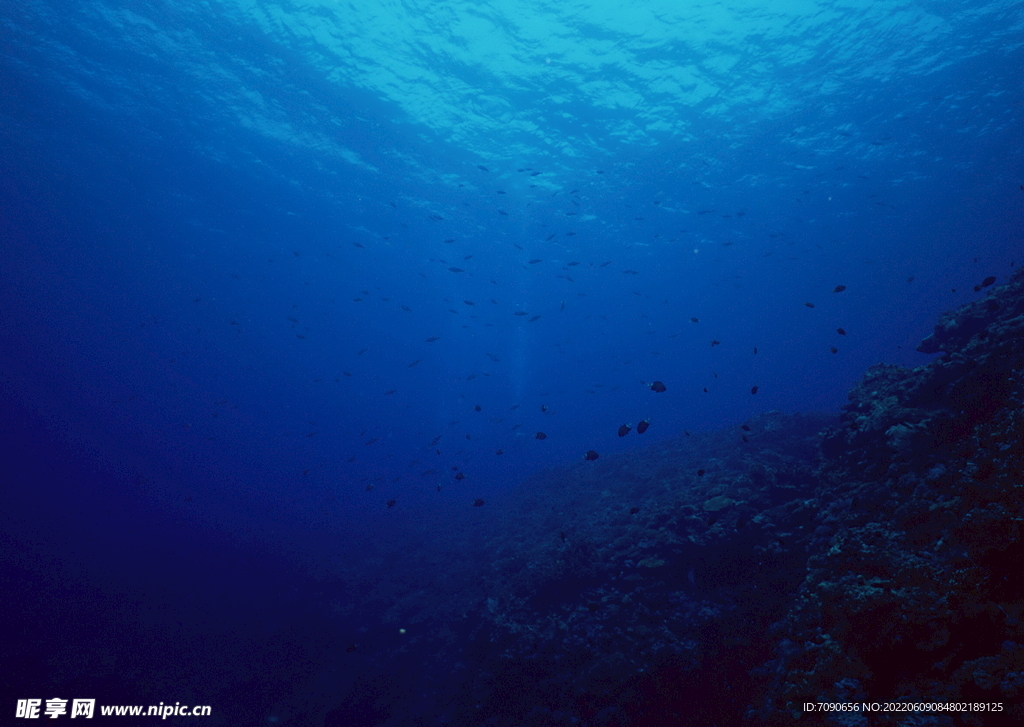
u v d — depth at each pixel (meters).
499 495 22.81
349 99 19.86
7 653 11.73
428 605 12.37
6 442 54.41
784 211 28.42
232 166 24.62
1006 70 17.25
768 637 6.01
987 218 28.89
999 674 3.11
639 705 6.19
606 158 23.22
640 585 8.07
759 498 8.76
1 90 18.89
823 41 16.39
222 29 16.56
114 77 18.59
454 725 7.66
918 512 5.01
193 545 22.53
